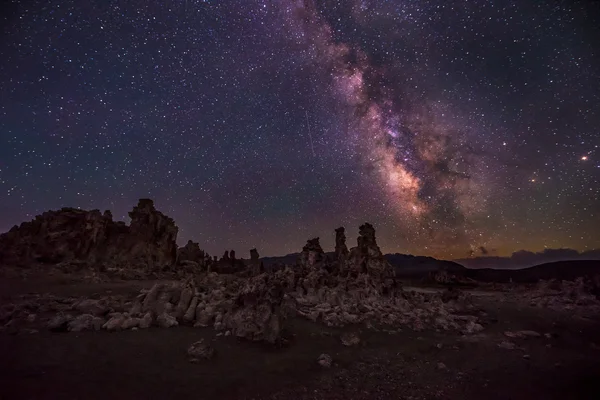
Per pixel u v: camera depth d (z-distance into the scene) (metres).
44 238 28.25
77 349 9.18
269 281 12.63
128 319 11.98
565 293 24.34
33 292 17.47
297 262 28.09
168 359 9.01
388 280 21.58
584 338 13.84
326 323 14.61
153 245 33.56
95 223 30.58
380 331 13.92
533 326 15.78
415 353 11.13
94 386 6.99
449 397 7.73
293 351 10.59
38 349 8.91
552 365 10.20
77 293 18.12
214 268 40.19
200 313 13.61
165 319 12.59
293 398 7.25
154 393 6.93
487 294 28.38
